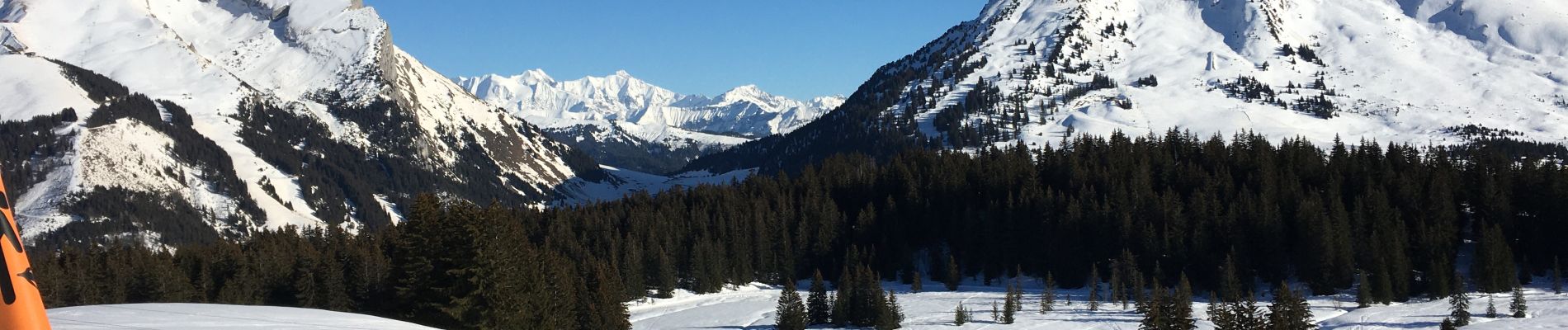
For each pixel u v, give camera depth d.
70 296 107.06
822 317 119.31
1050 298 124.56
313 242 152.25
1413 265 129.62
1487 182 141.38
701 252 151.00
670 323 122.25
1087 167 171.62
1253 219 138.00
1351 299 122.38
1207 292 134.25
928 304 130.50
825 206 170.12
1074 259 143.62
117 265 113.81
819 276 120.00
